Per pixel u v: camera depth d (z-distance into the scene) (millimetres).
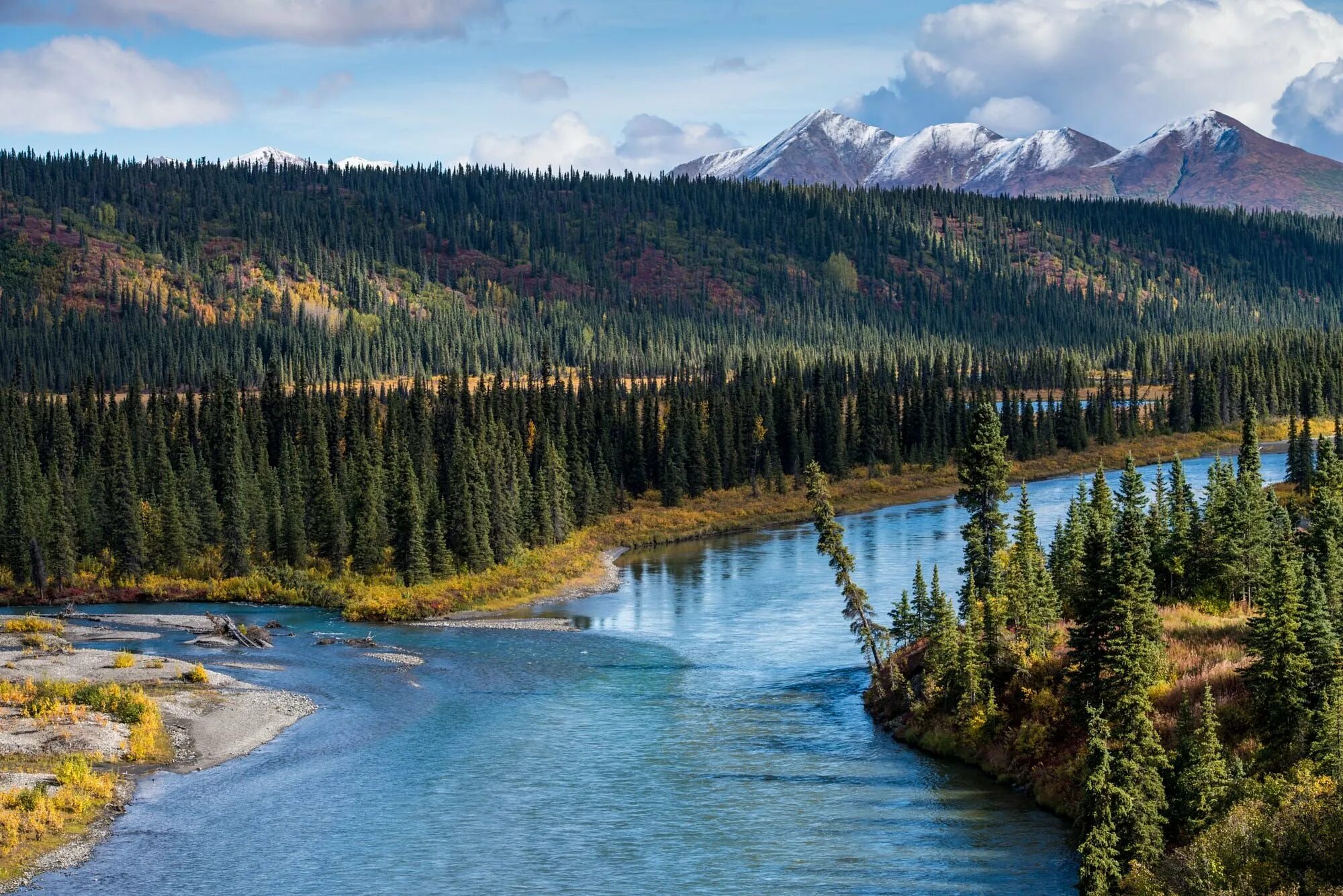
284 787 55531
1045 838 48031
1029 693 59625
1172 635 64875
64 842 48062
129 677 74938
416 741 63094
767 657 82438
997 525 75750
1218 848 37812
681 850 47281
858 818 50750
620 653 84688
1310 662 47312
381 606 101188
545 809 52219
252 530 127250
